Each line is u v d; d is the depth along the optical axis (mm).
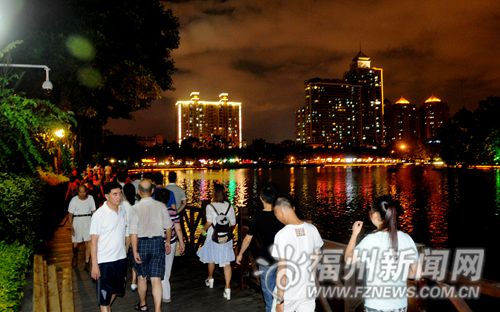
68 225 14836
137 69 17125
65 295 6809
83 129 24703
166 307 6398
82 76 15008
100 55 15102
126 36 16062
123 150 84812
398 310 3299
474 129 103312
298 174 115750
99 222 5285
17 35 12172
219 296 6875
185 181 84125
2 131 7367
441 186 64750
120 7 15062
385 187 65562
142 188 5832
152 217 5793
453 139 109438
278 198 4066
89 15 13719
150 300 6750
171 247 6688
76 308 6383
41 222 11875
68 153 8891
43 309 4988
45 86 9539
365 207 41969
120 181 9602
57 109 7914
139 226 5734
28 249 6949
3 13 9422
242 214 7797
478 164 106375
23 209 8539
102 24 14250
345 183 75938
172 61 19984
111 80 17719
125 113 23188
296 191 60406
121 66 16906
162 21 18078
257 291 7086
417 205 42750
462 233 28250
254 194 56750
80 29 13312
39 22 12625
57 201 17484
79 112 17734
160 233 5805
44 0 12398
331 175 107875
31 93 14656
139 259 5703
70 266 8969
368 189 62406
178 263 9195
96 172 17422
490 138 96938
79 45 13578
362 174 111250
